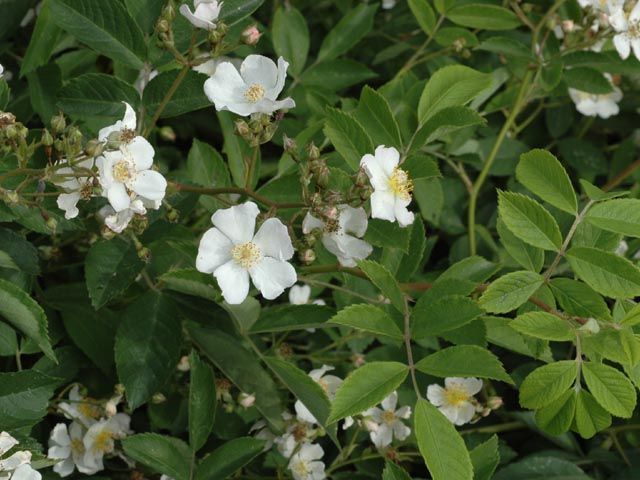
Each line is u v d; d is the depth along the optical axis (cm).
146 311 42
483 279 41
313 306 41
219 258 38
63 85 43
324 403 40
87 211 41
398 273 43
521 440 52
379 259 44
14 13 48
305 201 38
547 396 37
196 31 39
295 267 42
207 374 41
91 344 44
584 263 37
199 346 44
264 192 43
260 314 41
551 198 38
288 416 46
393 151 39
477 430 50
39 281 48
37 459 38
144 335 42
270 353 47
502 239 41
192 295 43
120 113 42
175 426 46
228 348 43
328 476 49
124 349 41
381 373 36
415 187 51
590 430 37
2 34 49
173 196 41
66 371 45
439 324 37
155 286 43
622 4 51
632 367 36
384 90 51
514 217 38
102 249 40
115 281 40
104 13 41
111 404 44
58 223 40
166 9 38
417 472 50
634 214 38
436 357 36
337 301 46
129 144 36
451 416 48
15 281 42
